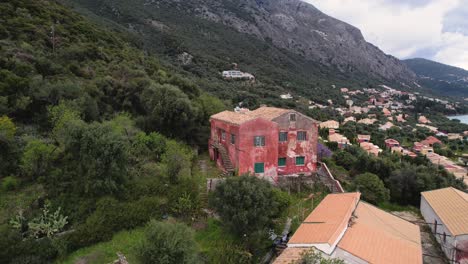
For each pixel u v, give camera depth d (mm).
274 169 32719
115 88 40531
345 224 22516
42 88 30875
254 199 22312
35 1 57469
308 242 19984
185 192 24609
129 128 32875
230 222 21531
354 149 52688
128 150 27391
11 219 19156
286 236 24094
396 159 62625
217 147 34938
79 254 19188
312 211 26703
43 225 19047
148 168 27281
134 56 59094
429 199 32594
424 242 28672
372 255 19781
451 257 24969
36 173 23109
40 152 23250
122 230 21500
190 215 24203
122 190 23719
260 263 21594
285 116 34312
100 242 20359
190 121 38188
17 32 43625
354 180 37500
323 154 45594
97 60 47719
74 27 56031
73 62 42438
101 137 23703
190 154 33719
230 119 34250
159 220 22875
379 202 36500
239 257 20859
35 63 36375
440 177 41250
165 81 48781
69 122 25219
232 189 22312
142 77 44781
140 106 41438
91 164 22906
